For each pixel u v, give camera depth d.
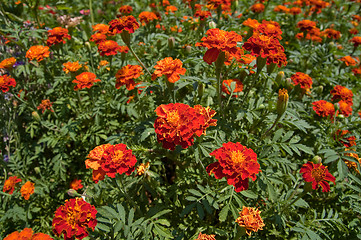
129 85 2.35
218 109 2.54
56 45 3.10
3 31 3.16
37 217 2.73
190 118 1.71
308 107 3.17
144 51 3.45
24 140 3.28
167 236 1.83
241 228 1.64
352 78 3.51
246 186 1.63
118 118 3.20
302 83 2.67
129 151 1.72
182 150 2.32
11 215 2.56
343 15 5.33
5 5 3.57
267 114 2.37
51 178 2.96
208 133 2.19
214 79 2.29
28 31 3.11
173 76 1.98
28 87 3.30
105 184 2.25
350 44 4.52
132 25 2.21
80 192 2.91
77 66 2.73
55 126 2.95
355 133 2.51
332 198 2.39
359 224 2.11
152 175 2.26
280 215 2.04
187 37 3.54
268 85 2.99
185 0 4.20
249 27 2.71
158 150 2.39
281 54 2.07
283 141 2.04
